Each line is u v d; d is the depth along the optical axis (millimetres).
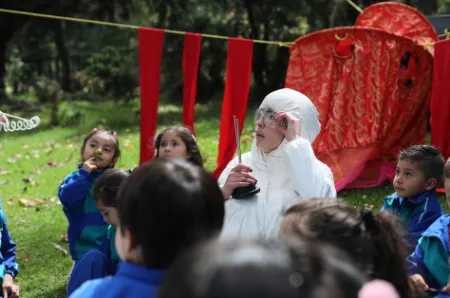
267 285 1313
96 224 5578
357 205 8141
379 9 9727
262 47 23469
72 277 3906
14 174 11766
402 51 8812
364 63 8828
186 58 7633
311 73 8961
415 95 8984
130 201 2338
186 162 2475
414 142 9242
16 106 24766
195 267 1374
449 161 4266
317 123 4762
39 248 7605
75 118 20016
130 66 25812
